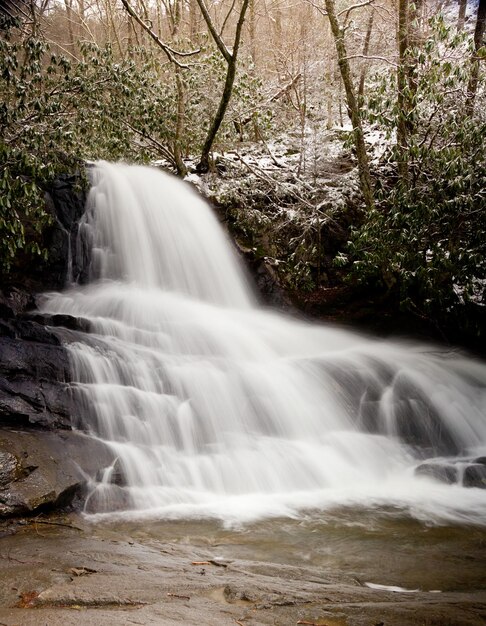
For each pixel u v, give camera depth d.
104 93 9.84
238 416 6.88
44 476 4.80
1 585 2.97
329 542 4.29
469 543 4.31
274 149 15.05
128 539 4.21
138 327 8.70
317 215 12.28
